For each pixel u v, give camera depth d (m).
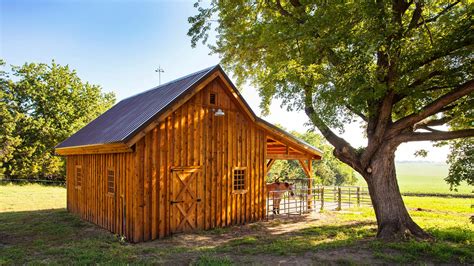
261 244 9.12
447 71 8.13
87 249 8.44
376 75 8.40
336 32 8.62
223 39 14.37
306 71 8.84
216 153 11.70
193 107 11.09
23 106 35.16
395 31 7.96
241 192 12.42
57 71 36.59
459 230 10.16
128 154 9.93
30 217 13.64
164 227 10.14
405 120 9.05
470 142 9.19
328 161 46.47
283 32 9.45
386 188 9.30
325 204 18.27
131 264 6.95
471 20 7.35
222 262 6.99
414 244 8.07
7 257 7.72
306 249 8.23
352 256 7.51
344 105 8.95
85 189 13.27
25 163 31.92
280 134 13.70
